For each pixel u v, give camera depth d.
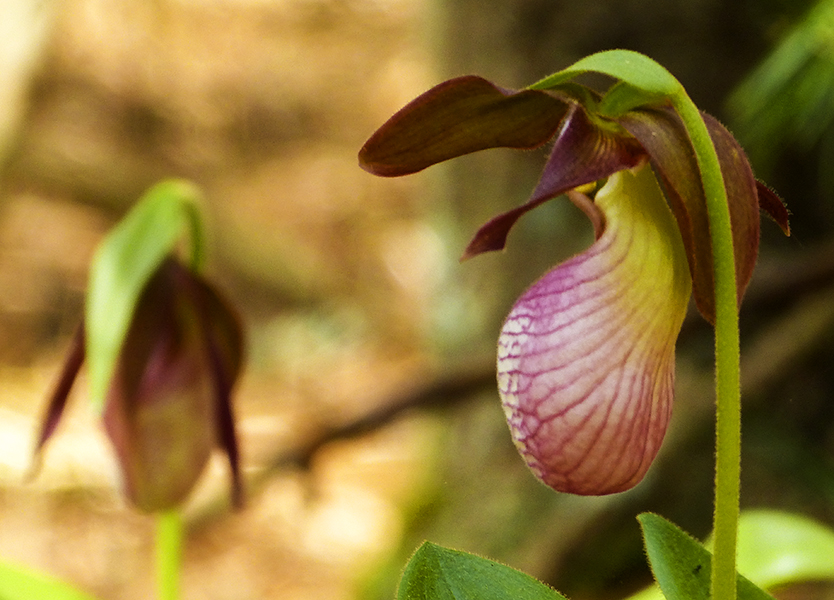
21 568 0.79
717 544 0.65
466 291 1.47
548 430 0.66
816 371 1.14
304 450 1.37
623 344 0.66
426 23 1.56
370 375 2.75
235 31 4.41
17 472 2.04
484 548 1.39
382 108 4.20
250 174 3.81
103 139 3.53
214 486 1.60
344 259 3.39
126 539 1.97
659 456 1.14
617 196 0.67
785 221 0.68
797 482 1.14
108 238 0.81
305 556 2.00
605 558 1.24
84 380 2.41
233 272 3.10
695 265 0.66
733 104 1.05
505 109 0.68
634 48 1.18
